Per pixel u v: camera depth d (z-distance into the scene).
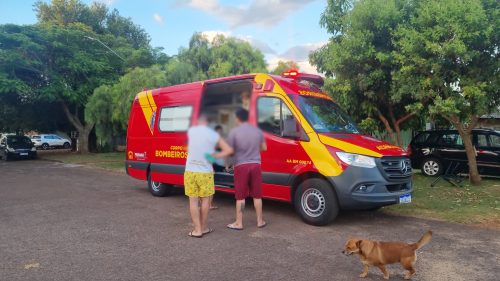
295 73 7.49
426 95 9.01
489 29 8.05
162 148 8.98
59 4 35.25
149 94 9.48
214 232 6.07
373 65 10.23
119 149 31.66
